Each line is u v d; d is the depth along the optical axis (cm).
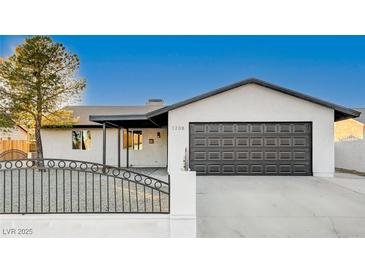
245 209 554
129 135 1550
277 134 1066
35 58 1141
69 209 520
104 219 422
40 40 1130
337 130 2409
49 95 1202
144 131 1545
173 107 1054
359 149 1238
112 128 1553
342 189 766
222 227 460
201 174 1066
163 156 1536
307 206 576
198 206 576
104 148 1151
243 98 1071
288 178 989
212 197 660
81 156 1545
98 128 1537
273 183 872
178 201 425
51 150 1542
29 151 1658
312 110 1060
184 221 422
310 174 1055
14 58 1160
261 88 1070
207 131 1072
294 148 1061
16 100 1159
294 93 1048
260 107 1067
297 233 437
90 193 678
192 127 1073
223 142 1068
